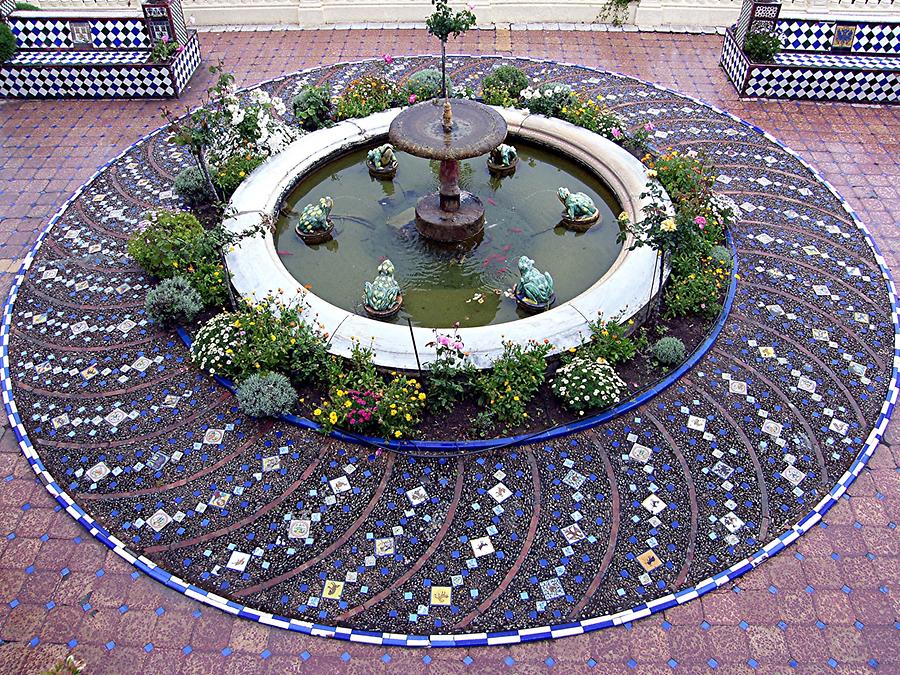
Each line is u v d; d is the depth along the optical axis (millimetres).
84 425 7289
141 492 6695
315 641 5695
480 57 13953
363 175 10711
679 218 7953
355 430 7031
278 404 7055
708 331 8133
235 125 9227
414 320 8312
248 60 13984
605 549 6234
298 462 6895
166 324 8242
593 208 9430
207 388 7613
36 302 8719
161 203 10289
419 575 6066
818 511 6520
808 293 8703
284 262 9102
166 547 6289
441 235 9211
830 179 10664
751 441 7078
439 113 9125
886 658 5590
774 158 11078
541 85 12391
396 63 13750
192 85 13180
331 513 6504
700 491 6660
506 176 10695
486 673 5516
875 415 7324
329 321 7812
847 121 11945
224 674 5523
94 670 5551
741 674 5500
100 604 5938
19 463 6992
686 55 14008
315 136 10758
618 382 7297
